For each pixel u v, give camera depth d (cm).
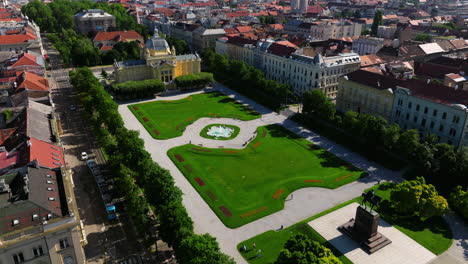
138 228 9644
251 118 18850
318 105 17425
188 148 15462
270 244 10025
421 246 10019
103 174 13225
